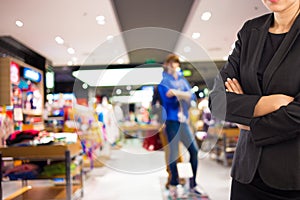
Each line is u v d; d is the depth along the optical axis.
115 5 5.08
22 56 7.38
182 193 3.75
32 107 6.92
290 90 1.04
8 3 4.56
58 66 10.01
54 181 3.96
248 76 1.13
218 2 4.88
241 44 1.22
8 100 5.82
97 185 4.78
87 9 4.93
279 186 1.03
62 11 4.97
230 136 6.30
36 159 3.32
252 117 1.06
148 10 5.38
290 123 0.99
